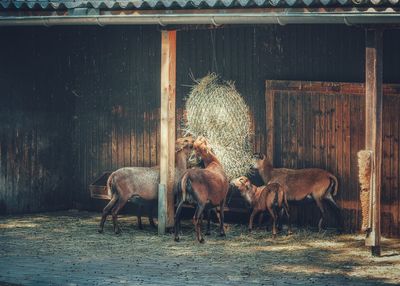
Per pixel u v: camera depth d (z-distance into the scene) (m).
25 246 12.57
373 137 11.70
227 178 13.80
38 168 15.95
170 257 11.77
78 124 16.25
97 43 16.02
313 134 14.04
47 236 13.41
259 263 11.34
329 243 12.84
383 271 10.84
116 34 15.84
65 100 16.19
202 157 13.52
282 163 14.33
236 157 14.31
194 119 14.48
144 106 15.60
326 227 14.02
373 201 11.74
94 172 16.14
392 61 13.36
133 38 15.68
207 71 14.91
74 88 16.22
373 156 11.70
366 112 11.71
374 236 11.80
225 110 14.30
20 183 15.72
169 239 13.15
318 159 14.01
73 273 10.73
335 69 13.89
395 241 13.06
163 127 13.48
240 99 14.48
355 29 13.70
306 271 10.84
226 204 14.35
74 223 14.72
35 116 15.87
